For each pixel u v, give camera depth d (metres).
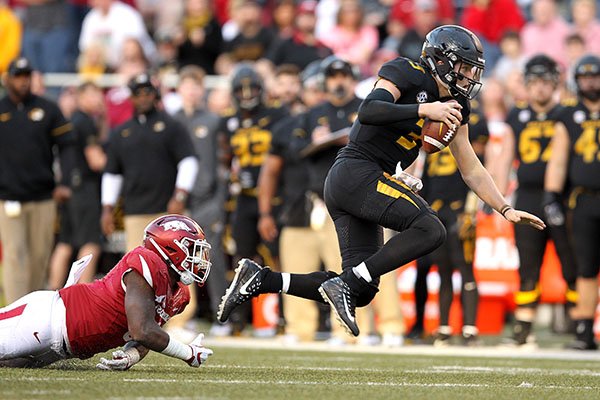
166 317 20.23
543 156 36.50
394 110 19.75
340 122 35.41
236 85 40.03
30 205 36.53
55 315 19.72
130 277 19.64
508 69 48.41
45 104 36.75
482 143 36.72
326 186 21.19
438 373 23.23
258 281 21.08
